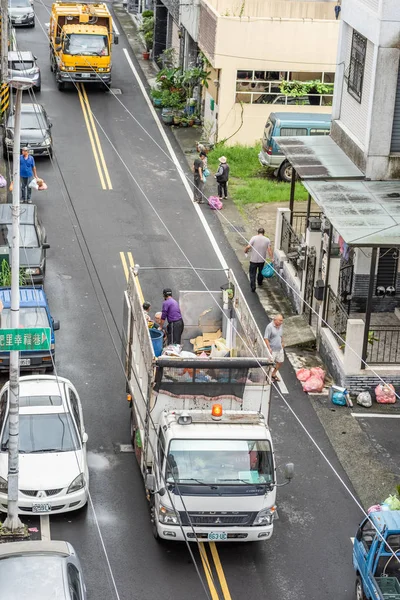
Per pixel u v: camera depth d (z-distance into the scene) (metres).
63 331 39.00
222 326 34.94
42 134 55.09
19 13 81.62
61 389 31.20
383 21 36.91
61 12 67.69
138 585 25.97
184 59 69.06
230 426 27.08
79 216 49.41
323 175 39.31
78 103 65.62
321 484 30.86
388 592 23.70
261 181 55.62
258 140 60.50
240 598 25.70
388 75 37.75
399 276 40.12
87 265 44.50
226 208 51.88
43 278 41.91
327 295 38.31
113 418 33.72
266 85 59.44
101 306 41.12
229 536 26.42
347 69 42.12
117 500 29.44
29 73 66.38
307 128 54.94
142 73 73.38
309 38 58.81
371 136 38.59
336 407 35.12
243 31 57.91
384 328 39.09
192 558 26.62
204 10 60.81
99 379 35.97
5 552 23.20
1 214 44.00
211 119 61.03
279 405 35.09
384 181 39.19
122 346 34.53
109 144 59.16
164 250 46.44
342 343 37.16
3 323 34.75
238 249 47.28
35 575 22.17
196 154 58.81
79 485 28.34
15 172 25.55
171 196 52.91
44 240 43.53
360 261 39.59
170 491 26.03
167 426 26.86
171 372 27.33
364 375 35.47
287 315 41.34
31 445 29.09
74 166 55.50
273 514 27.11
